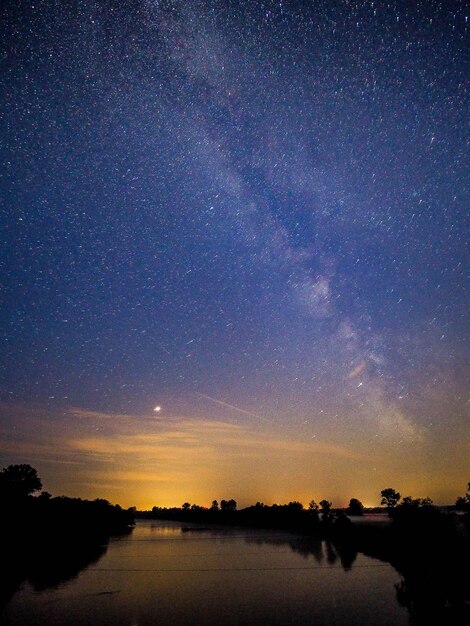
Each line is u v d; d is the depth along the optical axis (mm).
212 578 32844
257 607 23875
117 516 96500
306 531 82125
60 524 52969
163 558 44312
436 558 35438
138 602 25000
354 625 20188
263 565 39406
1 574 33062
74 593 27250
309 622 20891
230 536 75562
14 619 21656
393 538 45969
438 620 20531
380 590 27500
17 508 49688
